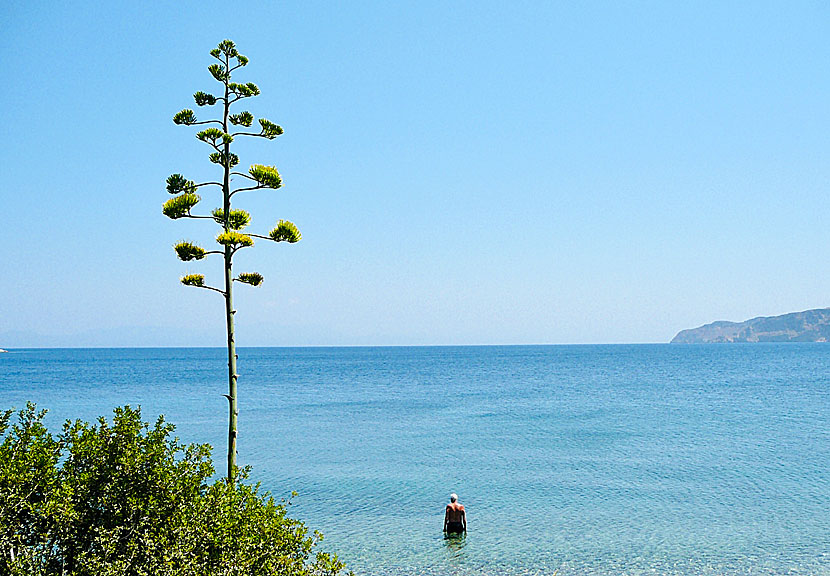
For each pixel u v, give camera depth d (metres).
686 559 22.48
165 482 10.05
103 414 60.38
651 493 31.97
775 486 33.31
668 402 77.50
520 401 79.25
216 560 9.84
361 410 69.00
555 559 22.59
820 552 23.05
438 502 30.38
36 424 10.39
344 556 22.94
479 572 21.39
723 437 49.59
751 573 21.11
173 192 15.66
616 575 21.06
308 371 158.00
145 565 9.18
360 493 32.25
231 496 10.78
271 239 15.98
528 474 36.56
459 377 131.62
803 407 71.19
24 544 9.27
